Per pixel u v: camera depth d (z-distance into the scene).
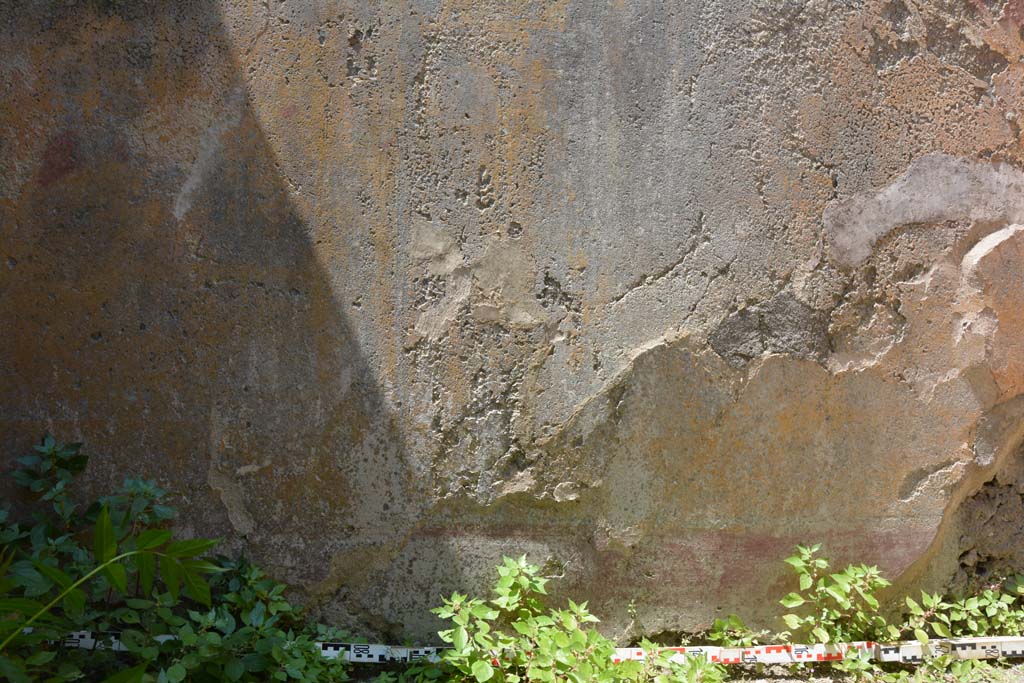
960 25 3.23
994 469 3.41
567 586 3.20
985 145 3.28
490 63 3.04
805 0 3.14
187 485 3.04
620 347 3.14
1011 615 3.43
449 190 3.05
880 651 3.24
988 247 3.30
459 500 3.13
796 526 3.27
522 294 3.10
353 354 3.05
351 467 3.09
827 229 3.19
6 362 2.97
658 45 3.10
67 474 2.93
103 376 2.99
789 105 3.15
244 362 3.03
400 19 3.00
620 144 3.10
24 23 2.89
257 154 2.97
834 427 3.25
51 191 2.93
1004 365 3.35
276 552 3.08
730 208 3.14
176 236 2.97
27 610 2.27
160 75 2.93
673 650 3.15
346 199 3.02
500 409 3.12
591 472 3.17
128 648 2.76
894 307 3.26
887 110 3.21
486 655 2.95
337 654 3.00
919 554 3.35
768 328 3.18
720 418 3.19
